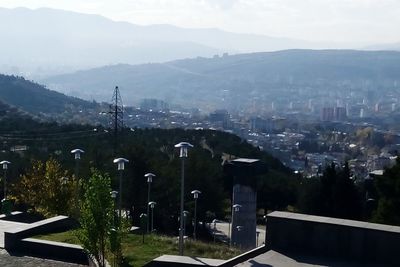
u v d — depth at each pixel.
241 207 28.28
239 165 28.38
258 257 11.02
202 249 18.53
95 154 44.47
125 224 13.96
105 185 13.51
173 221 39.69
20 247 16.88
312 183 45.22
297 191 52.75
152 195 38.88
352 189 37.66
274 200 54.03
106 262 14.89
